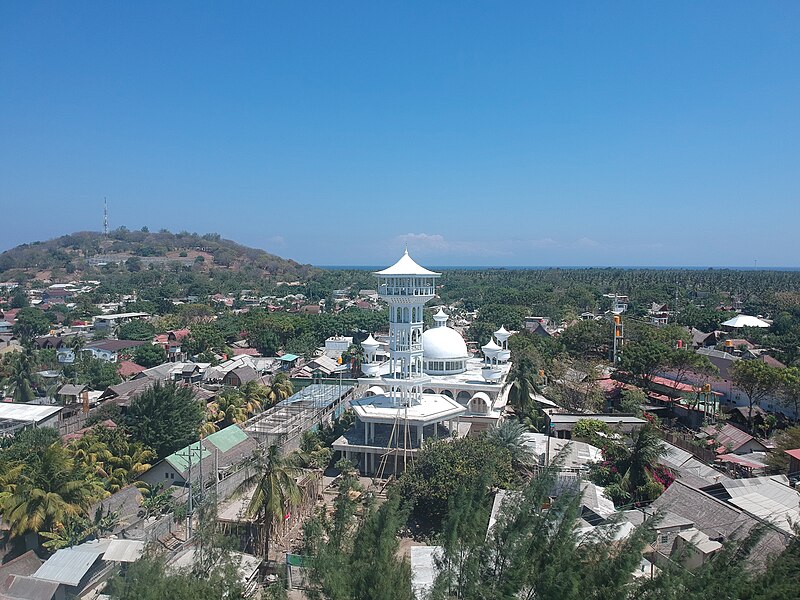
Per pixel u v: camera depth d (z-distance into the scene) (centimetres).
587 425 7044
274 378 10262
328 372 12006
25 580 3778
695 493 4675
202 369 11269
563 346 12394
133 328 15838
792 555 2680
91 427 7394
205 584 3225
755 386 8100
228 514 4828
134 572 3300
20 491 4469
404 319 6869
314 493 5506
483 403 7319
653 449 5422
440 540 3862
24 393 9181
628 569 2569
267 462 5028
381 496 5512
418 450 5900
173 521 4831
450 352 8200
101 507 4750
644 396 8850
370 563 3016
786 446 5950
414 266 6706
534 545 2855
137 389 9706
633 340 12312
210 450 6072
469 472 5025
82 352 12694
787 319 15525
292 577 4116
